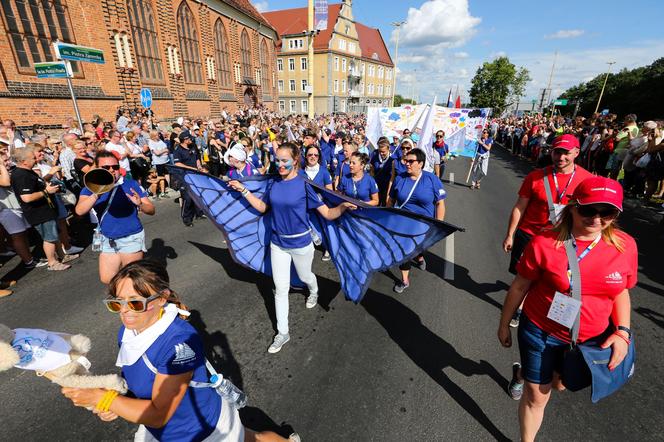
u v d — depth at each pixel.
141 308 1.27
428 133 6.16
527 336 1.91
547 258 1.76
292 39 55.47
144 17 16.69
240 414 2.43
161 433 1.41
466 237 6.27
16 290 4.14
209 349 3.13
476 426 2.35
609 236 1.66
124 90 15.19
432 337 3.32
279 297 3.11
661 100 46.00
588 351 1.67
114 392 1.27
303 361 2.98
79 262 4.96
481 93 73.00
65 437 2.26
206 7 22.12
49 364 1.15
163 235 6.18
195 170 3.46
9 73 10.64
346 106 61.69
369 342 3.23
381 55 76.62
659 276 4.70
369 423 2.37
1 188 4.29
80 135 8.51
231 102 26.50
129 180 3.19
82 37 13.06
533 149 17.52
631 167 8.62
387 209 2.89
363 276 3.39
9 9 10.56
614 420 2.42
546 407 2.52
